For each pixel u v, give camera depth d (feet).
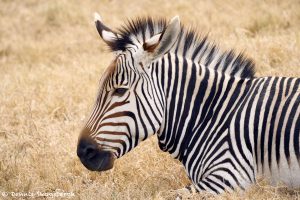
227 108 44.24
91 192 46.73
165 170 50.75
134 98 42.45
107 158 42.55
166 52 41.63
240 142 43.11
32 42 97.40
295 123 42.27
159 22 45.11
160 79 44.32
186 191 42.42
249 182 43.24
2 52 94.94
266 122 42.93
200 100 44.88
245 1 96.32
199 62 46.39
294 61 64.69
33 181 50.80
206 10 95.55
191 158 44.65
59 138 57.93
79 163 53.72
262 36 78.28
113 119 42.22
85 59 83.97
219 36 81.56
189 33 46.39
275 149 42.57
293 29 80.18
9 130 62.28
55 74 77.05
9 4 115.85
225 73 46.06
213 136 43.91
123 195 45.75
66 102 67.41
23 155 55.72
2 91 72.38
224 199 41.19
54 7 108.58
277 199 42.09
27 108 66.49
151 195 46.06
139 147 54.39
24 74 79.46
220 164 43.04
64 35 98.43
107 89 42.19
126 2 108.06
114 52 43.65
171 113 44.78
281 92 43.50
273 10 88.74
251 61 46.73
